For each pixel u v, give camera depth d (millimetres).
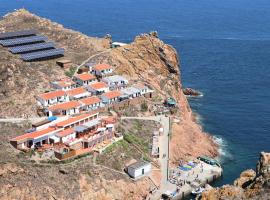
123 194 158250
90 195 151750
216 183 174500
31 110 180000
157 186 165750
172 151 184500
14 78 190125
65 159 157750
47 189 144875
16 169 144625
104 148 169125
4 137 161000
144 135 187875
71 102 187500
